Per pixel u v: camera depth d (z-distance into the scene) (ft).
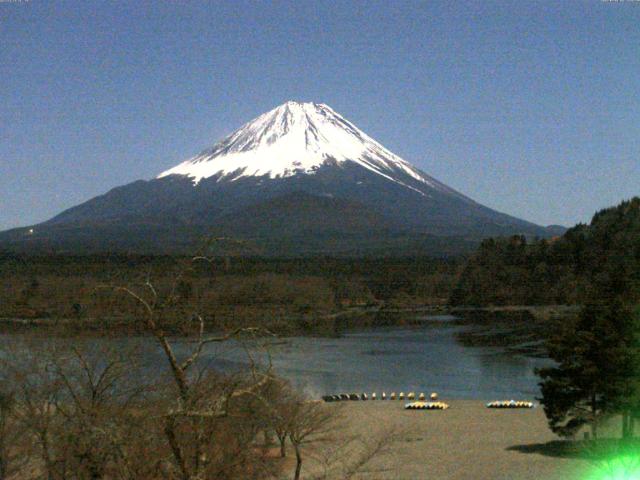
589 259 569.23
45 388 80.64
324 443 159.84
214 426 57.67
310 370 326.24
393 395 264.31
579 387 170.60
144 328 60.64
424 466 156.46
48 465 66.33
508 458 165.07
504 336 466.29
